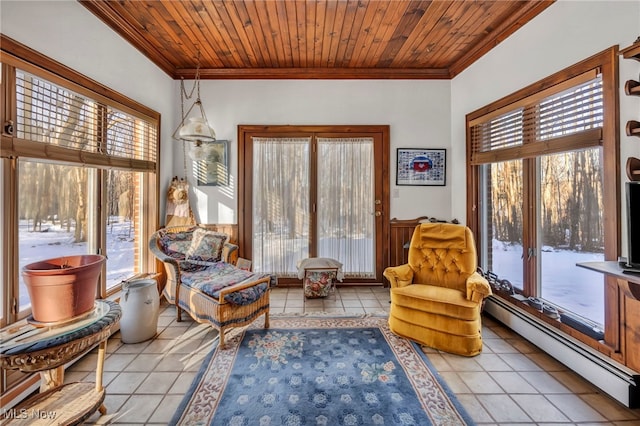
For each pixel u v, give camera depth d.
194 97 3.69
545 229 2.43
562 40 2.13
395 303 2.48
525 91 2.48
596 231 2.02
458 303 2.18
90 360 2.10
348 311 3.02
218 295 2.26
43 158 1.88
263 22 2.64
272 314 2.93
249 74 3.66
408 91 3.74
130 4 2.37
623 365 1.72
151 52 3.09
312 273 3.31
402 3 2.38
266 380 1.87
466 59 3.31
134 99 2.87
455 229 2.66
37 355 1.17
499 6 2.42
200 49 3.13
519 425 1.53
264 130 3.71
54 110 2.01
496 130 2.93
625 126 1.75
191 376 1.93
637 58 1.57
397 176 3.77
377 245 3.79
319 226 3.77
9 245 1.70
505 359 2.14
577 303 2.16
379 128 3.74
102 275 2.51
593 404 1.69
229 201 3.73
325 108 3.73
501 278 2.94
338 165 3.75
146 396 1.74
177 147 3.70
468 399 1.72
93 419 1.55
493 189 3.08
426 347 2.30
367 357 2.15
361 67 3.61
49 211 2.03
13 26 1.68
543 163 2.45
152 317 2.42
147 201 3.21
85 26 2.23
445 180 3.78
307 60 3.42
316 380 1.88
